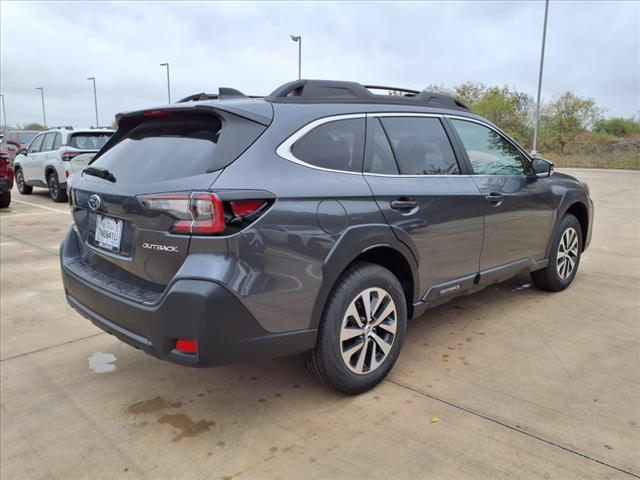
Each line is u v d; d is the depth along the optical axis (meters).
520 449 2.44
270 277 2.45
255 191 2.42
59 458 2.49
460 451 2.44
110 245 2.83
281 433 2.64
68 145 11.42
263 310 2.45
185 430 2.70
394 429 2.63
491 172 3.85
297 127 2.74
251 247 2.38
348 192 2.78
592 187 14.02
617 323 3.99
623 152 27.77
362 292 2.88
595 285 5.00
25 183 13.40
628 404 2.82
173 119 2.92
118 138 3.32
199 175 2.43
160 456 2.49
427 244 3.21
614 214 9.48
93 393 3.10
